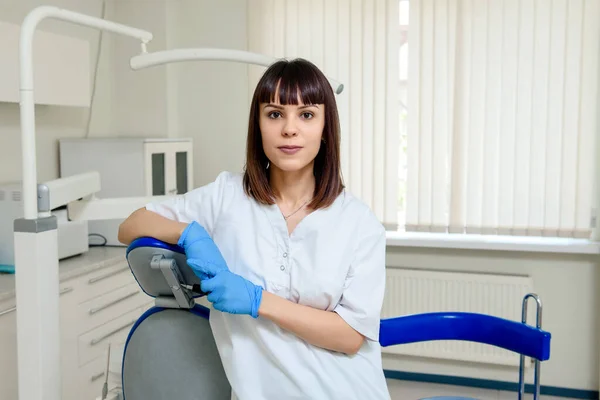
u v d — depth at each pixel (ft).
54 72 9.34
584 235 10.18
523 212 10.37
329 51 11.07
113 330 9.45
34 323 4.17
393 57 10.77
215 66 12.26
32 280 4.15
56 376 4.32
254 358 3.50
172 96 12.38
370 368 3.71
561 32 9.95
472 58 10.33
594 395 10.44
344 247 3.59
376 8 10.78
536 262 10.51
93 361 8.98
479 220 10.58
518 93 10.19
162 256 3.51
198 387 3.66
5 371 7.23
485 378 10.95
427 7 10.46
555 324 10.52
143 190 10.42
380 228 3.80
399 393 10.72
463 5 10.30
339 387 3.47
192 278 3.59
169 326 3.71
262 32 11.44
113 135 12.58
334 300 3.54
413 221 10.91
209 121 12.40
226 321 3.52
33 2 10.27
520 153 10.29
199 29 12.27
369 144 11.02
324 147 3.69
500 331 5.65
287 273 3.56
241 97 12.15
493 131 10.35
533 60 10.09
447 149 10.61
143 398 3.76
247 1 11.51
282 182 3.74
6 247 8.30
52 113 10.82
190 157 11.74
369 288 3.62
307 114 3.46
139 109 12.37
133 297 10.02
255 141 3.66
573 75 9.97
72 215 4.96
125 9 12.26
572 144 10.10
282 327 3.38
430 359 11.20
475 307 10.63
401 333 5.71
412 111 10.71
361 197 11.13
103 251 9.88
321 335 3.40
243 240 3.61
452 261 10.88
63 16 4.34
